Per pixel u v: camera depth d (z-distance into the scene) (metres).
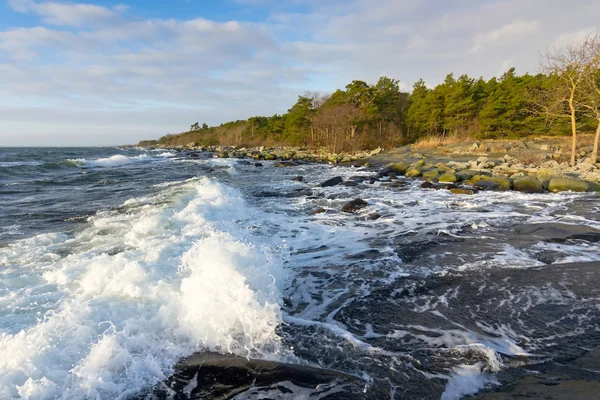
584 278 5.18
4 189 14.27
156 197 11.42
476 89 42.19
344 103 45.94
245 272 4.38
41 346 2.93
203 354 3.23
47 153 48.19
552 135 35.56
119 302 3.83
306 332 3.69
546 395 2.48
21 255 5.63
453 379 2.94
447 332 3.74
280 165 29.09
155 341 3.29
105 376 2.79
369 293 4.80
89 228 7.54
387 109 48.88
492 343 3.52
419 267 5.80
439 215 9.88
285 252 6.57
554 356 3.28
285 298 4.66
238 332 3.56
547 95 23.86
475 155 29.00
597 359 3.20
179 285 4.29
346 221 9.23
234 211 9.74
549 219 9.23
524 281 5.12
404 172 21.12
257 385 2.83
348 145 43.12
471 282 5.13
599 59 19.00
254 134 76.06
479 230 8.18
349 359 3.22
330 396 2.71
